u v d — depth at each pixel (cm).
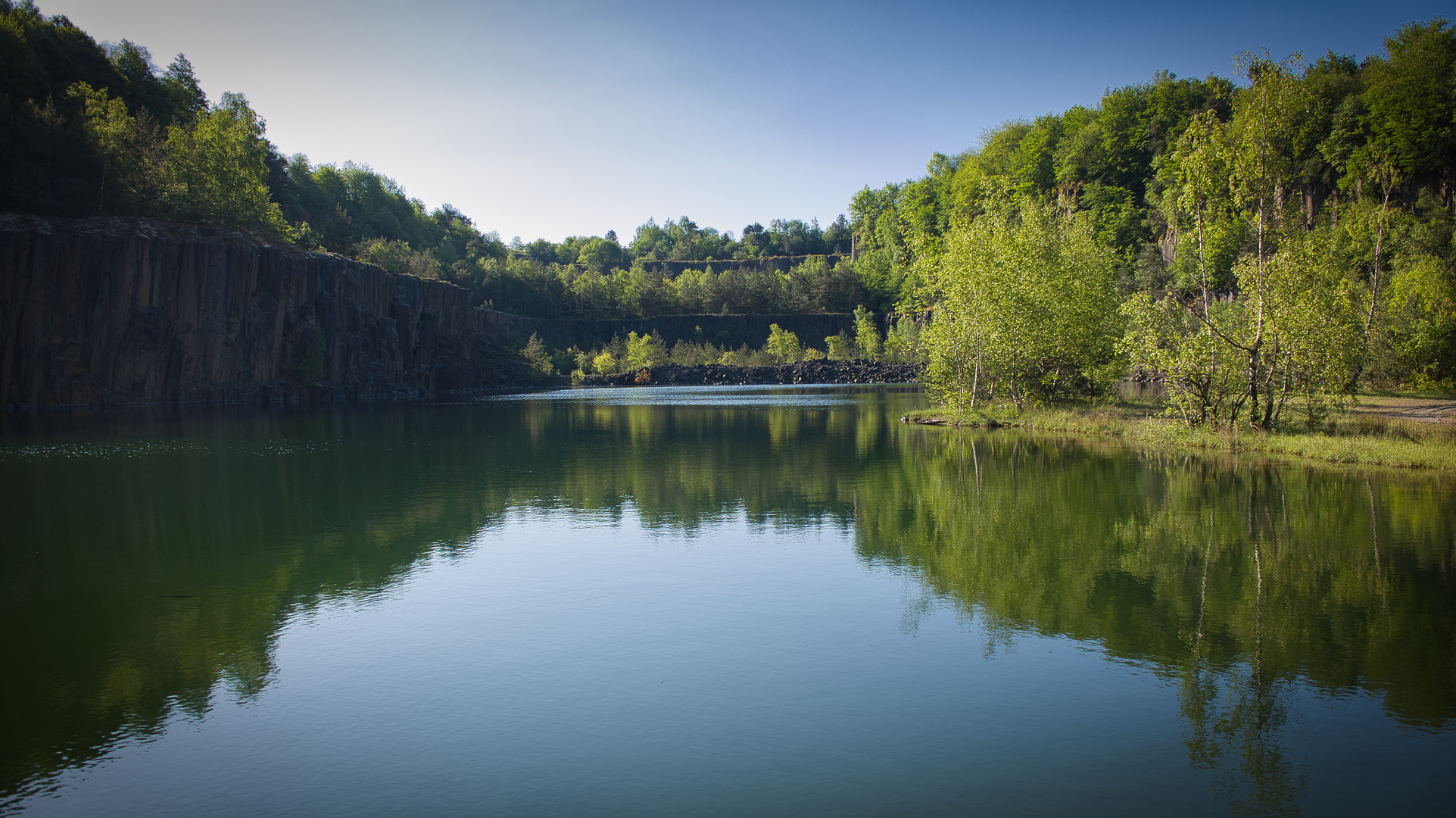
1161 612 1160
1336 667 951
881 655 1016
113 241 6281
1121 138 10775
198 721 855
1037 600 1227
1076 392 4916
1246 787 702
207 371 6919
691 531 1756
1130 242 9512
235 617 1195
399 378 9006
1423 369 4828
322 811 677
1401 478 2233
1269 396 3019
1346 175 7375
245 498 2195
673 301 15888
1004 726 821
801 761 755
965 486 2262
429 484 2444
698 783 716
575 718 852
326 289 8062
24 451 3312
